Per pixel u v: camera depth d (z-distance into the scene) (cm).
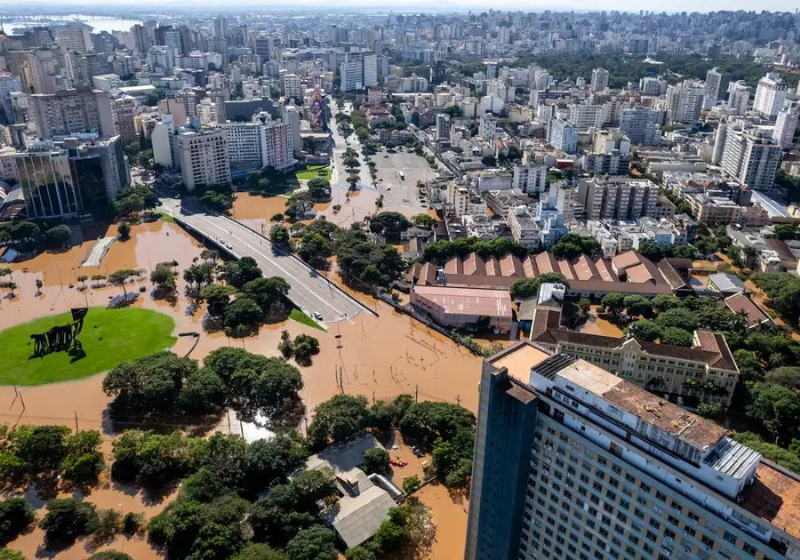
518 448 17450
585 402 16412
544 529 18525
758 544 13400
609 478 16088
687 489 14550
